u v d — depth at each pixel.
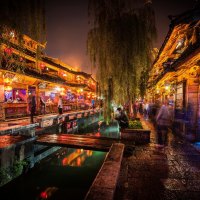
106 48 9.78
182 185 5.34
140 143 10.33
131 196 4.76
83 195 8.20
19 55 6.36
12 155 8.50
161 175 6.04
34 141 10.91
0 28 4.71
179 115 13.56
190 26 9.32
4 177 7.85
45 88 24.91
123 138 10.81
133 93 10.46
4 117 16.44
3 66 13.16
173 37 11.32
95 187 4.69
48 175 10.41
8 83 16.62
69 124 19.75
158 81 18.27
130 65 9.64
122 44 9.47
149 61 9.95
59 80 26.47
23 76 17.73
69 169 11.08
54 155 13.35
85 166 11.59
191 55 7.95
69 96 34.41
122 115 11.16
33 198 8.06
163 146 9.70
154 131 14.38
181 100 12.91
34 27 4.98
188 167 6.73
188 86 10.85
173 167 6.72
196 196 4.76
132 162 7.29
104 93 10.97
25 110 20.23
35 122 14.27
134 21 9.55
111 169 5.94
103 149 9.63
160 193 4.91
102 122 30.02
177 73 12.82
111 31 9.44
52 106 26.11
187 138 10.83
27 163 9.69
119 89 10.41
